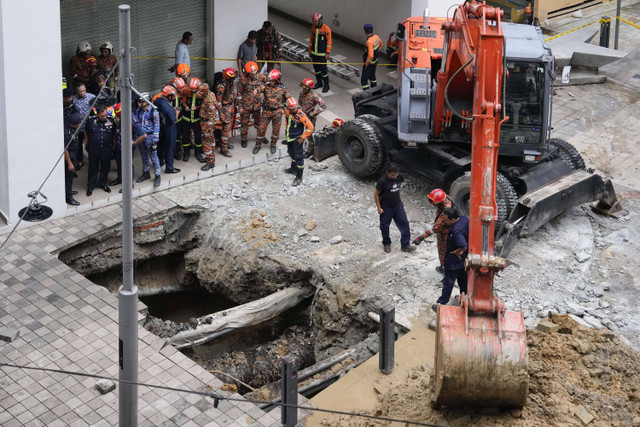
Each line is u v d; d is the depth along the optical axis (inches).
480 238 358.0
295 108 573.9
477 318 354.3
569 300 476.7
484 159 356.8
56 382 413.1
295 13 882.1
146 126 556.7
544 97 515.2
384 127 578.9
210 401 405.4
